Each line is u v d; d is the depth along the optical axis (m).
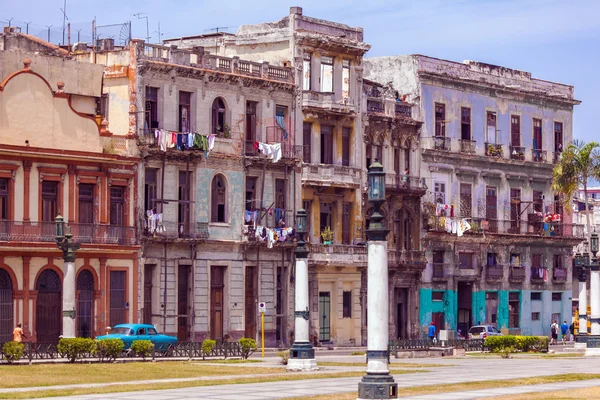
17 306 82.19
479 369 71.25
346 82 108.25
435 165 116.75
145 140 90.38
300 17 104.19
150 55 91.94
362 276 108.81
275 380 60.06
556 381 61.06
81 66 88.25
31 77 83.56
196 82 95.00
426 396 50.97
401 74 116.88
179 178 93.94
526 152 128.00
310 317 102.88
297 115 103.31
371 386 45.59
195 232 94.00
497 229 122.69
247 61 99.56
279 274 101.81
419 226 114.19
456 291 117.69
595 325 91.69
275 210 100.75
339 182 105.94
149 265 91.50
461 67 120.81
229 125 97.56
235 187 97.88
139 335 78.94
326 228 105.94
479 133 122.44
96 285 86.62
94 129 87.56
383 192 46.12
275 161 99.94
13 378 57.41
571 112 135.00
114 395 50.59
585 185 121.06
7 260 81.75
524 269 125.31
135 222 89.94
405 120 113.19
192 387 55.31
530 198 127.81
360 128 109.12
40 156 83.62
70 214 85.62
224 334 96.56
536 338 96.62
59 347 69.19
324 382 58.91
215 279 96.50
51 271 84.50
